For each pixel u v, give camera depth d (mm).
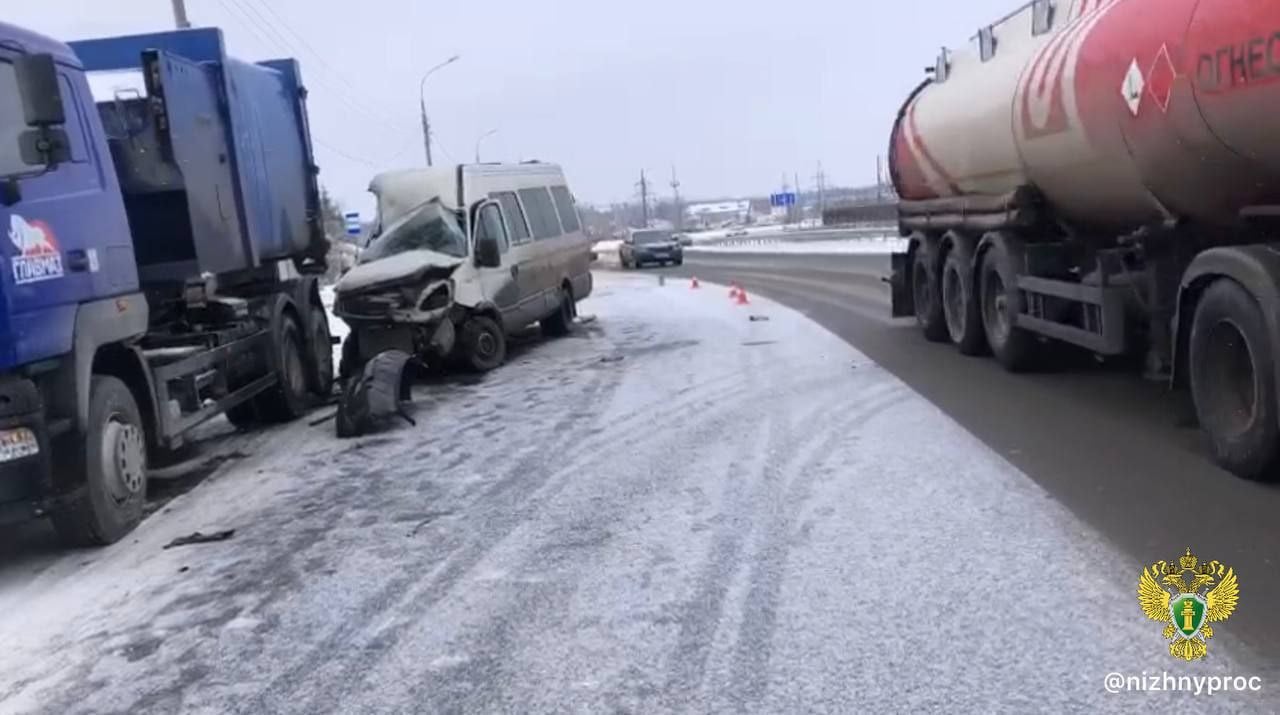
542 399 11523
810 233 65125
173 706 4543
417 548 6461
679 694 4270
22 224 6488
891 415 9203
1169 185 7578
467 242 13859
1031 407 9109
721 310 20844
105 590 6211
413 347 12836
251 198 11273
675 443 8742
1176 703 3898
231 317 10352
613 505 7043
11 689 4883
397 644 5004
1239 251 6430
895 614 4879
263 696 4566
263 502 7988
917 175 13703
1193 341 6961
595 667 4578
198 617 5590
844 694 4160
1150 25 7387
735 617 4996
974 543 5727
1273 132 6078
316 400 13047
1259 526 5668
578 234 18750
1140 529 5742
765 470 7637
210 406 9414
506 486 7805
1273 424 6180
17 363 6316
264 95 12203
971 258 12172
